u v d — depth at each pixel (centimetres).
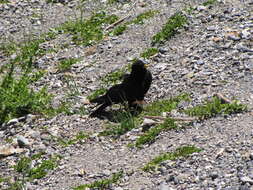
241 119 1455
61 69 2205
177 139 1438
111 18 2666
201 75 1816
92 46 2408
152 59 2089
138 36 2369
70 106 1842
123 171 1351
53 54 2420
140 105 1672
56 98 1945
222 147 1339
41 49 2500
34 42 2605
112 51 2283
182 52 2073
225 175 1213
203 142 1387
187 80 1811
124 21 2611
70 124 1703
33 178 1412
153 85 1848
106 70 2117
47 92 2014
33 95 1917
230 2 2461
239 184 1161
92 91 1962
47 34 2695
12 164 1514
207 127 1457
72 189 1320
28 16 3012
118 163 1401
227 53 1945
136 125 1583
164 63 2014
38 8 3114
